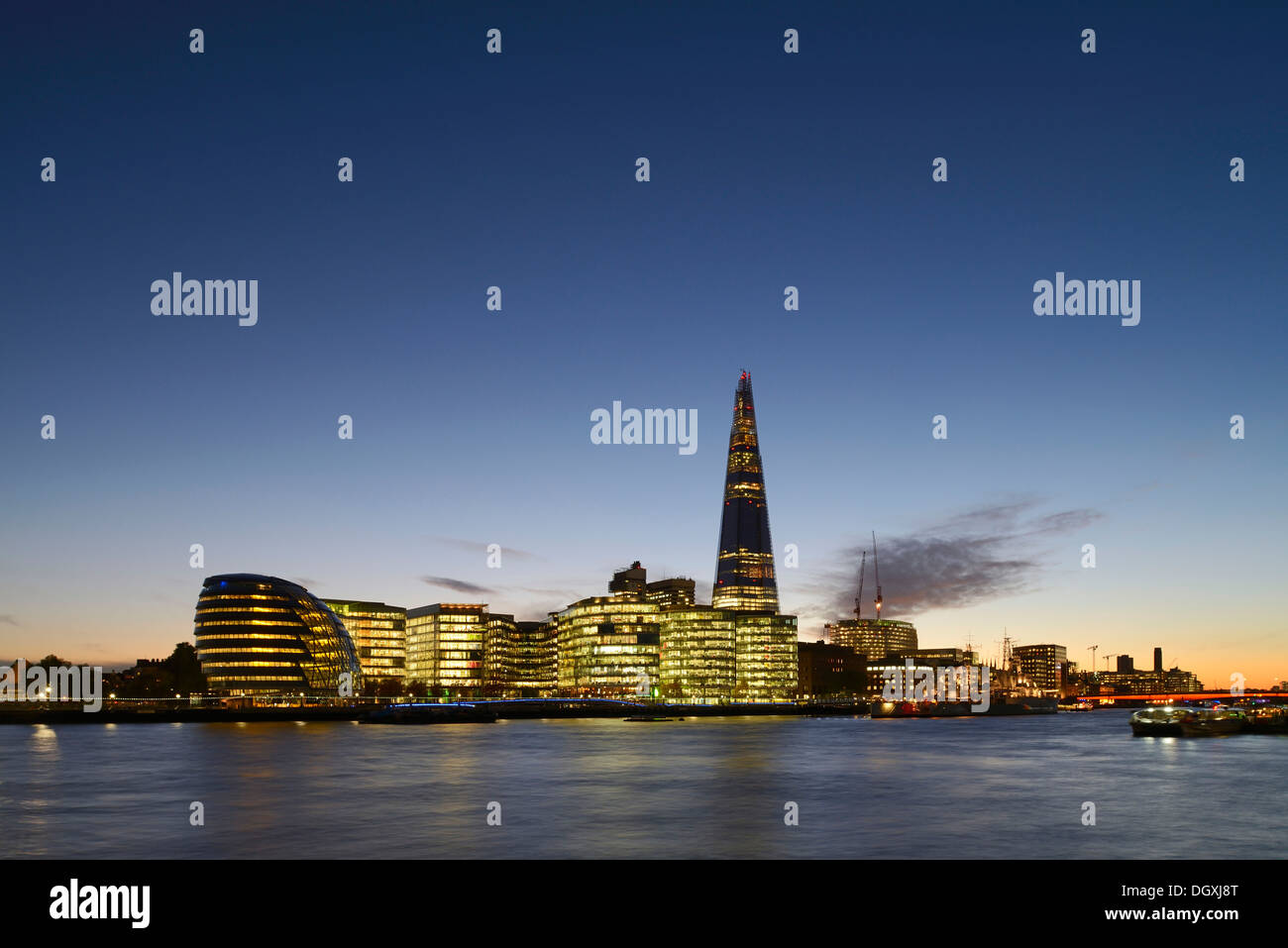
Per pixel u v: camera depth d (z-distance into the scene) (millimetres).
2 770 127000
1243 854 66812
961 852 67125
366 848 68062
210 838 72188
